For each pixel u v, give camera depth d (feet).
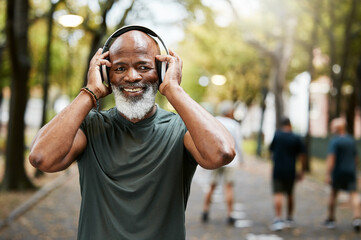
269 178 52.44
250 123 190.08
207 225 25.80
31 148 6.11
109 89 6.70
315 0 57.82
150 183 6.38
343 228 25.49
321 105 155.33
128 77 6.39
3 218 26.32
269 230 24.77
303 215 29.40
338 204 33.73
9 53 37.93
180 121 6.89
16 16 38.63
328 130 90.02
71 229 24.07
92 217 6.47
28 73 39.78
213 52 90.68
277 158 25.55
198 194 38.75
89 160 6.53
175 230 6.52
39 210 29.78
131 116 6.48
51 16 41.86
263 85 91.40
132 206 6.32
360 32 63.67
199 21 44.86
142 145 6.50
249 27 64.49
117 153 6.50
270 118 178.50
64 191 39.60
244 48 91.61
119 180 6.41
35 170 49.80
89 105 6.34
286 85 119.44
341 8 63.52
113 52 6.54
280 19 61.57
